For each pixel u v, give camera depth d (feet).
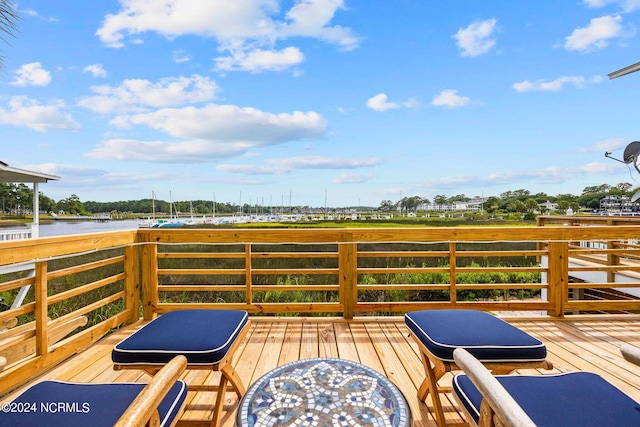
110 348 7.84
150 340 4.66
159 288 9.67
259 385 4.48
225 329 5.12
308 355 7.43
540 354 4.51
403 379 6.40
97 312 14.30
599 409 3.12
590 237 9.74
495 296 20.84
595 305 9.91
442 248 27.81
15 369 5.81
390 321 9.59
